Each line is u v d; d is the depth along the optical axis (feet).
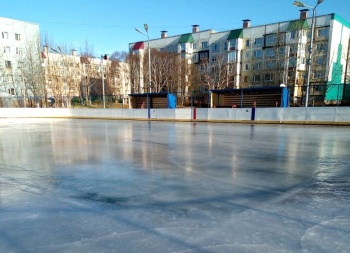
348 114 48.44
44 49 130.00
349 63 127.24
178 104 82.43
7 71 131.85
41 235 7.52
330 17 118.21
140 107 88.69
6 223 8.33
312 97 62.44
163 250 6.61
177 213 8.93
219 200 10.14
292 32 122.21
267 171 14.70
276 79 121.19
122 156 19.76
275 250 6.52
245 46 148.05
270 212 8.92
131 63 154.81
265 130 41.68
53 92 121.49
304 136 32.22
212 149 22.76
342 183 12.35
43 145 26.27
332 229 7.64
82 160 18.40
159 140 29.50
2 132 41.09
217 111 64.34
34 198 10.66
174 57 148.25
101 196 10.78
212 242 6.96
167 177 13.57
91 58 153.79
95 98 103.09
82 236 7.42
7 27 130.72
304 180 12.84
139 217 8.64
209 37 161.89
